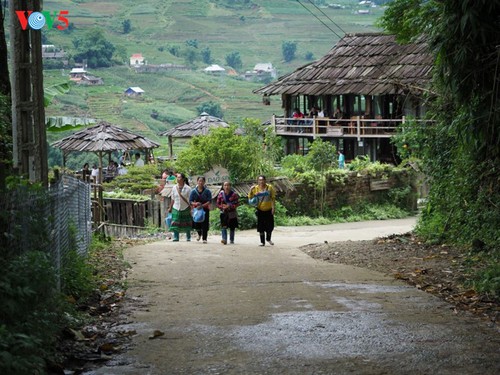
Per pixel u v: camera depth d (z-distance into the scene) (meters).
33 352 8.59
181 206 27.03
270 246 25.08
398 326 11.63
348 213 43.38
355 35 67.88
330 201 43.34
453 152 23.00
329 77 63.53
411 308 13.05
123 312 13.05
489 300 13.70
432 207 24.09
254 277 16.89
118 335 11.31
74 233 16.59
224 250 22.91
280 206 40.44
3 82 23.17
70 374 9.39
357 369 9.45
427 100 24.36
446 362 9.73
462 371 9.38
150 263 19.34
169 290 15.18
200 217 26.33
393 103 60.47
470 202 21.73
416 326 11.62
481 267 17.20
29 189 10.67
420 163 27.80
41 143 17.58
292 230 36.41
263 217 25.41
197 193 26.50
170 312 12.95
